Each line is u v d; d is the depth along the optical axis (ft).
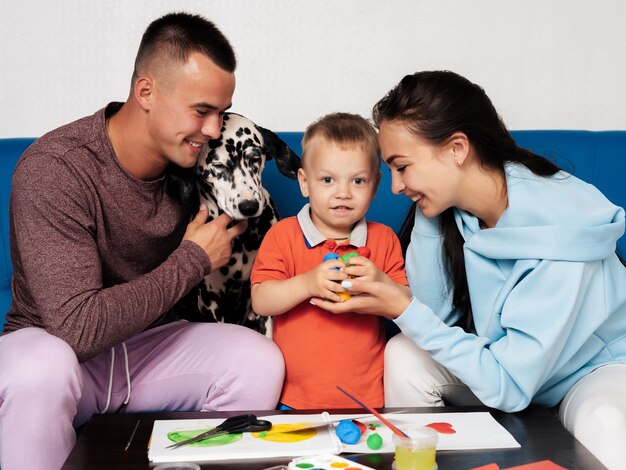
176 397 5.07
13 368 4.12
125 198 4.82
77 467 3.51
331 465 3.48
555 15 6.91
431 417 4.18
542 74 6.97
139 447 3.75
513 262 4.66
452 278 5.11
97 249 4.70
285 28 6.85
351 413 4.28
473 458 3.63
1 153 5.94
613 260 4.65
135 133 4.74
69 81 6.78
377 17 6.88
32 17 6.68
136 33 6.78
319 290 4.68
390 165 4.75
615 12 6.94
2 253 5.84
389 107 4.62
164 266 4.67
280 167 5.35
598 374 4.48
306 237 5.16
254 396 4.89
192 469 3.49
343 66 6.91
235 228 5.01
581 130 6.39
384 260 5.26
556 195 4.57
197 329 5.16
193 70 4.53
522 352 4.27
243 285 5.59
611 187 6.12
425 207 4.78
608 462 3.83
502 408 4.29
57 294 4.38
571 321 4.33
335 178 4.94
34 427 4.10
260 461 3.60
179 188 5.06
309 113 6.95
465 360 4.35
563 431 3.98
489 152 4.63
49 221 4.49
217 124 4.74
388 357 4.98
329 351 5.03
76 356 4.38
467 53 6.93
